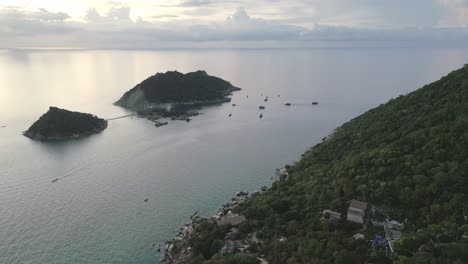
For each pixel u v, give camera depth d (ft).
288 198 419.54
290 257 300.61
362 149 456.04
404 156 362.12
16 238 436.35
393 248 269.23
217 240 376.48
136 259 401.08
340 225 323.98
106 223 471.21
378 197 331.77
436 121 408.26
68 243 427.74
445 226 265.34
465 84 454.81
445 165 324.39
